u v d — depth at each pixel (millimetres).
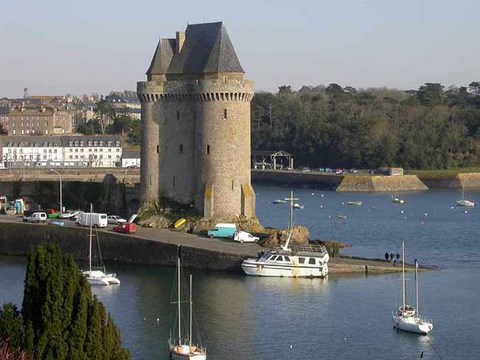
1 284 109438
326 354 82562
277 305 99688
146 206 143875
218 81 135875
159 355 81438
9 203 164250
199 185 139125
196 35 145625
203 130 138125
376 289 108188
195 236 132125
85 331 55188
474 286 110938
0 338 54812
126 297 103375
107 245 128000
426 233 176125
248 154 139375
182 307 98562
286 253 115625
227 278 114125
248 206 138375
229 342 85750
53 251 57562
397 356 82312
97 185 164125
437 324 93062
